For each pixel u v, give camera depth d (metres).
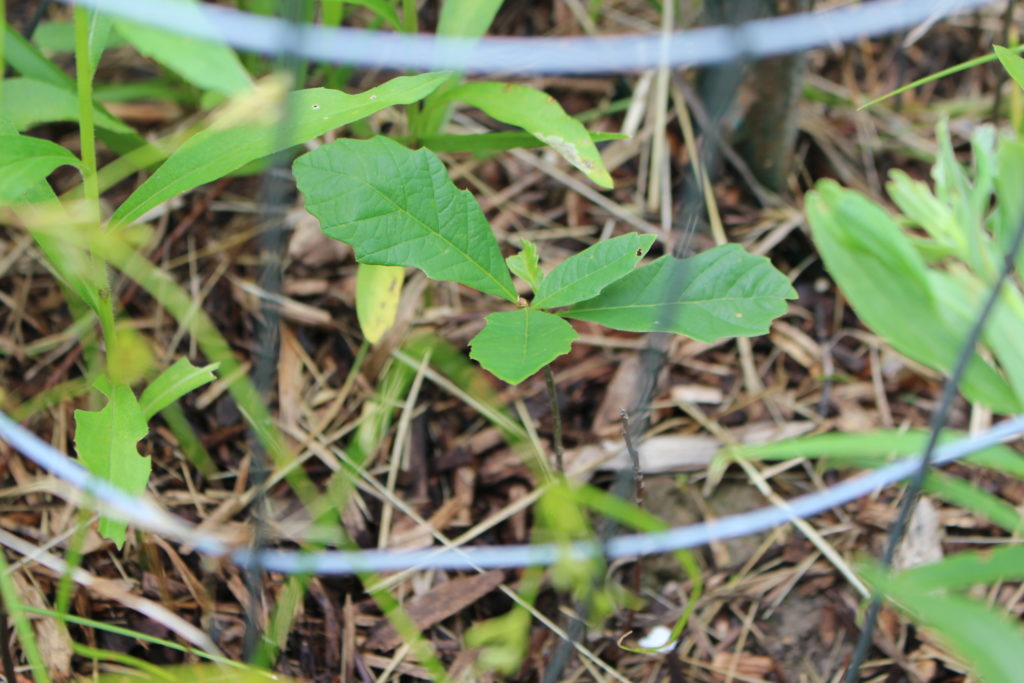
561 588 1.08
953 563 0.93
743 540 1.11
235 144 0.98
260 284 1.17
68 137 1.22
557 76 1.29
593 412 1.15
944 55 1.33
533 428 1.13
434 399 1.14
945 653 1.07
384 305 1.09
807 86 1.29
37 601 1.05
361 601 1.08
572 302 0.97
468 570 1.09
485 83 1.09
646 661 1.07
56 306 1.16
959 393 1.17
